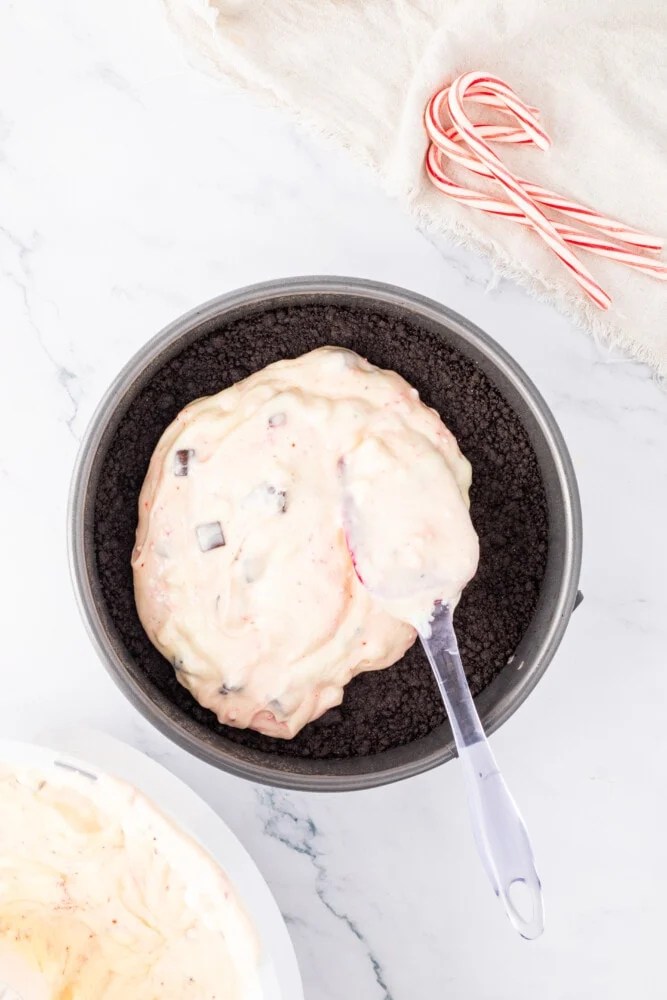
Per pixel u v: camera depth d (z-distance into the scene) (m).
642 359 0.91
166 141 0.91
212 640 0.82
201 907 0.84
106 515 0.84
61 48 0.91
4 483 0.91
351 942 0.93
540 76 0.89
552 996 0.93
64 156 0.91
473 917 0.93
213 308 0.82
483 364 0.84
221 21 0.88
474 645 0.85
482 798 0.80
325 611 0.81
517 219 0.87
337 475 0.82
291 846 0.92
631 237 0.87
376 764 0.83
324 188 0.92
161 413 0.85
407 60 0.89
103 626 0.81
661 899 0.93
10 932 0.88
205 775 0.92
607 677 0.93
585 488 0.93
